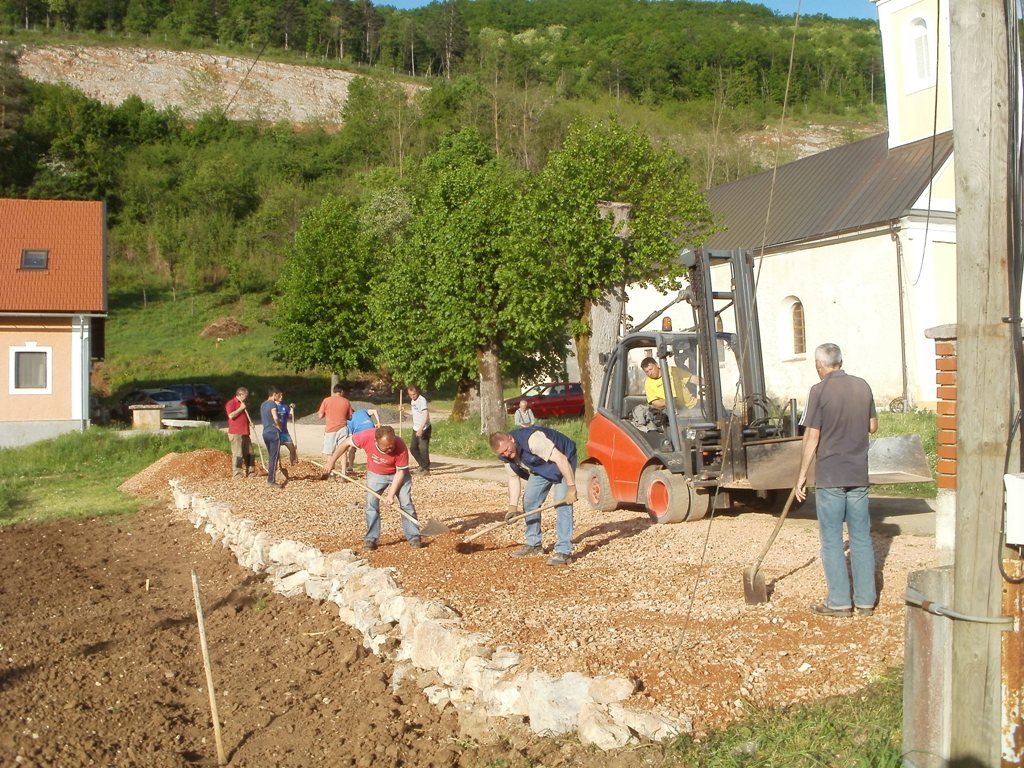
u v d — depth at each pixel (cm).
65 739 668
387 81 10156
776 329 2992
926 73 2839
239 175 8356
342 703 693
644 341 1254
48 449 2464
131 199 8275
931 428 1905
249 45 11631
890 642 608
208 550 1345
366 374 5412
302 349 4366
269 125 10119
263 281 6862
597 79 9612
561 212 2383
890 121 2948
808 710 533
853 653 600
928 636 454
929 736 454
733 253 1187
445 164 6016
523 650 648
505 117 7850
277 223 7619
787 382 2953
